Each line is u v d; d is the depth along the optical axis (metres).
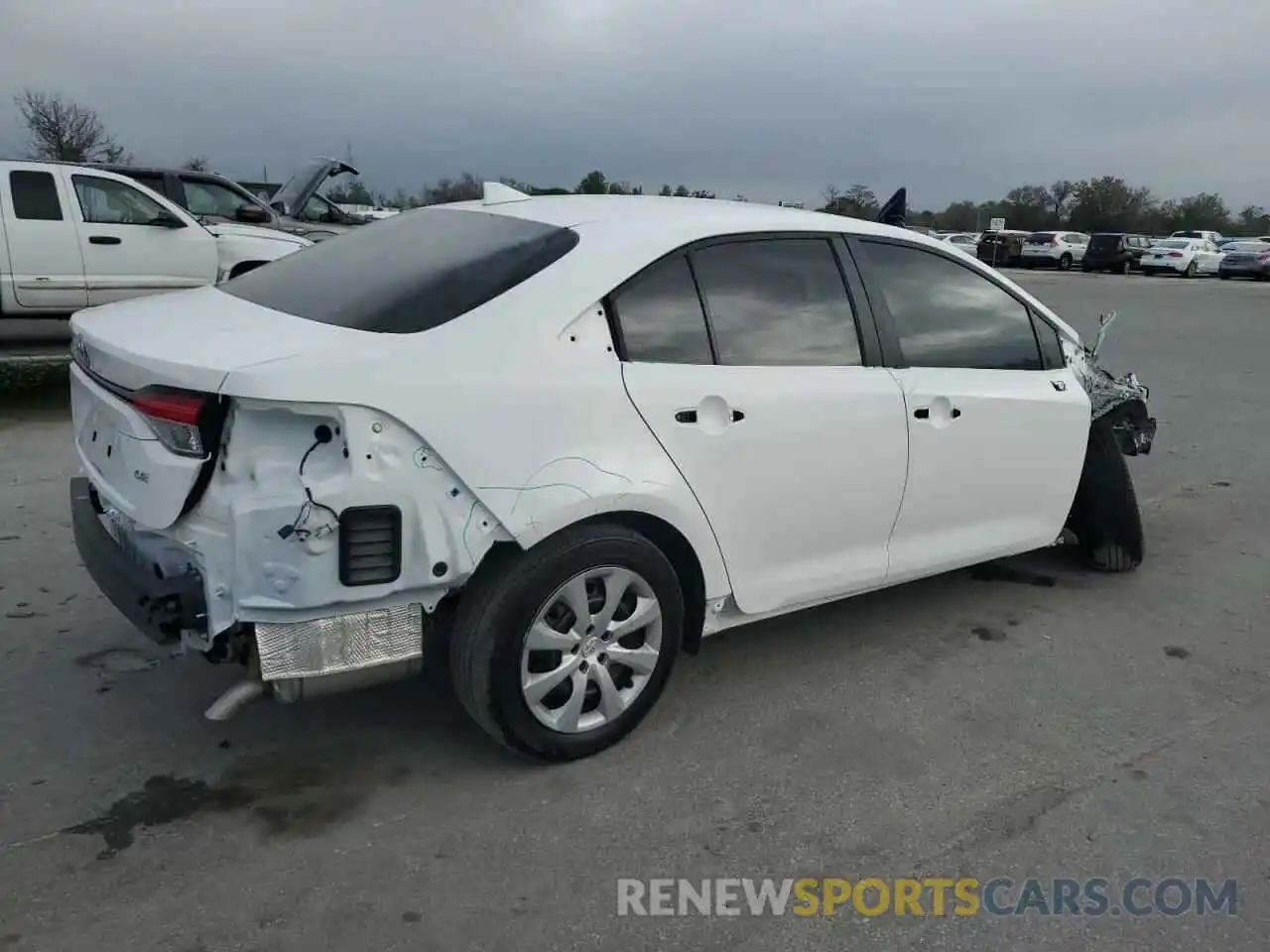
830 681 3.80
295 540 2.54
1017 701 3.70
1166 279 36.00
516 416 2.79
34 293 9.34
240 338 2.72
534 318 2.92
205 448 2.55
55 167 9.45
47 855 2.65
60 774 3.01
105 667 3.68
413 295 2.93
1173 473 7.14
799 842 2.83
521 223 3.33
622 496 2.96
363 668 2.72
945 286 4.09
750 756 3.26
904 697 3.70
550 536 2.90
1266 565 5.25
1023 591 4.80
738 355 3.35
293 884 2.58
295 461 2.56
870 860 2.77
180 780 3.01
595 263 3.08
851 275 3.74
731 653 4.03
